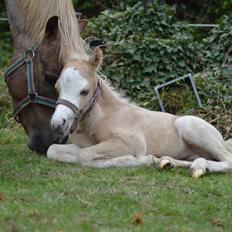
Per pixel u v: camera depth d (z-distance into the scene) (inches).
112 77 649.0
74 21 453.1
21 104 463.8
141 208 357.4
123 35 680.4
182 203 370.6
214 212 357.7
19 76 462.0
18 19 472.4
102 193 382.3
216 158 454.3
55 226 318.3
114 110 461.7
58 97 433.7
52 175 420.2
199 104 597.3
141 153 453.1
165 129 465.4
